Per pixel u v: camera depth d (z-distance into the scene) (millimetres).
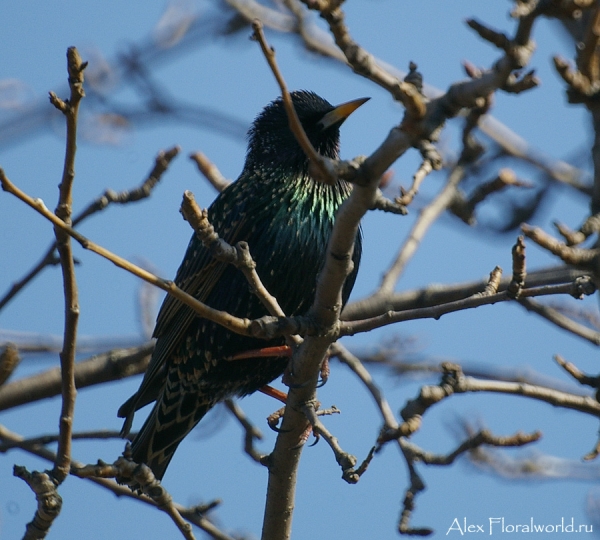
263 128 10703
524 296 6867
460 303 6980
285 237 9648
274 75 5098
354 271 9984
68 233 6027
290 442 7746
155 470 10227
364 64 5090
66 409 7074
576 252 5895
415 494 7879
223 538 9430
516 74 5215
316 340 7000
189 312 9828
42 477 6820
